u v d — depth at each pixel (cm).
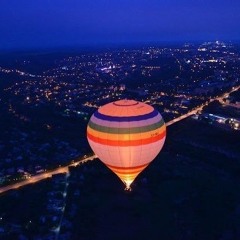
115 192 11956
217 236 9588
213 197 11494
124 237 9638
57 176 13538
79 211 10900
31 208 11231
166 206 11050
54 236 9719
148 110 7650
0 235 9744
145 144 7450
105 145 7512
